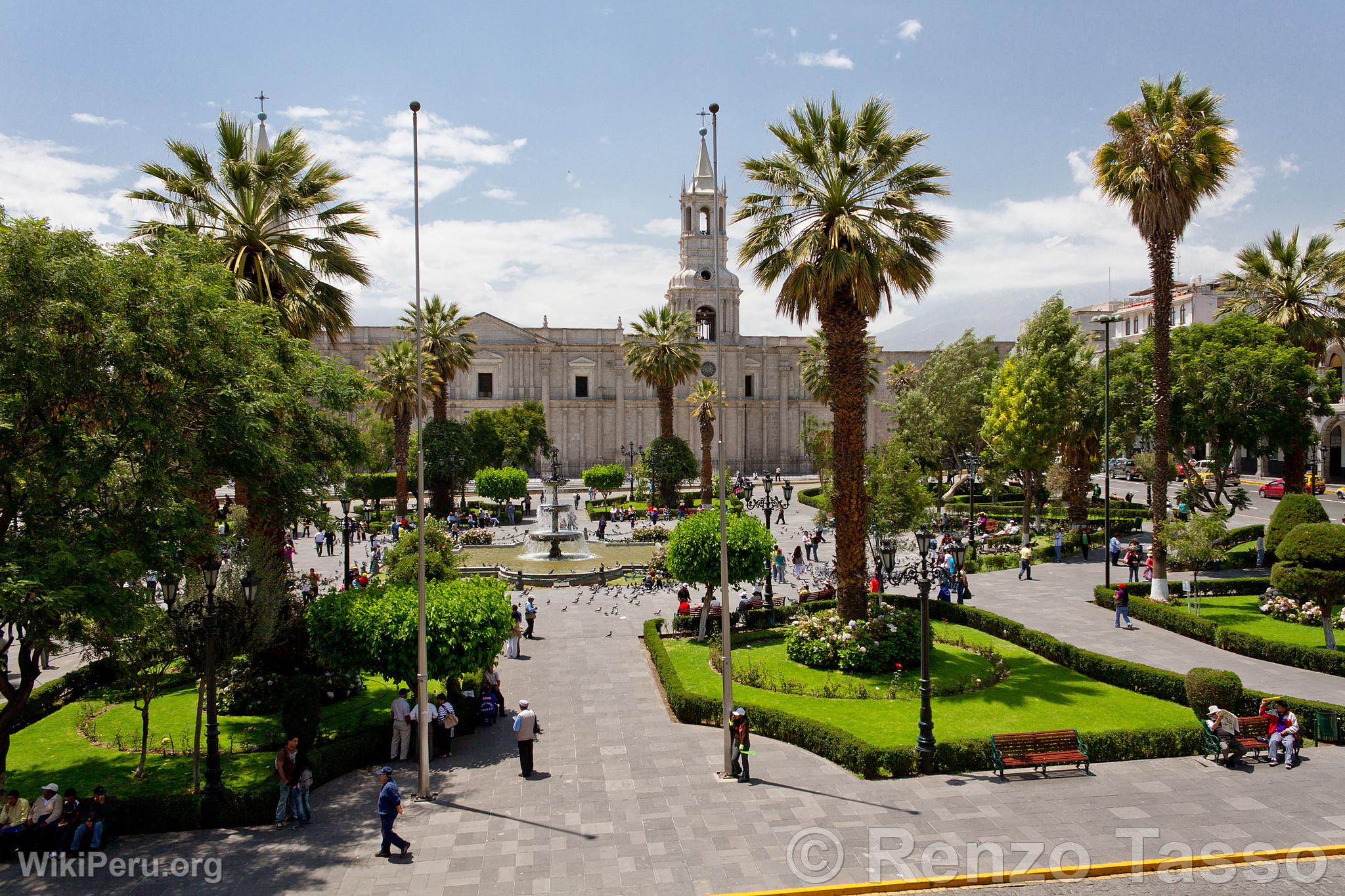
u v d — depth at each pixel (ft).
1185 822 50.14
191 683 79.66
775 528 184.75
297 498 68.74
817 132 80.94
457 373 320.91
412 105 58.85
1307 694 70.95
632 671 83.97
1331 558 79.61
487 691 72.08
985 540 152.76
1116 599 97.45
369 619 65.67
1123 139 99.45
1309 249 135.85
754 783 56.44
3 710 54.24
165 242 66.18
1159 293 101.65
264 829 51.52
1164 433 102.27
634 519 197.57
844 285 80.38
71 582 47.85
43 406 52.24
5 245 49.06
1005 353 349.61
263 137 206.59
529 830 50.29
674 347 218.38
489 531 166.91
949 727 64.80
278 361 70.64
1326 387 131.64
